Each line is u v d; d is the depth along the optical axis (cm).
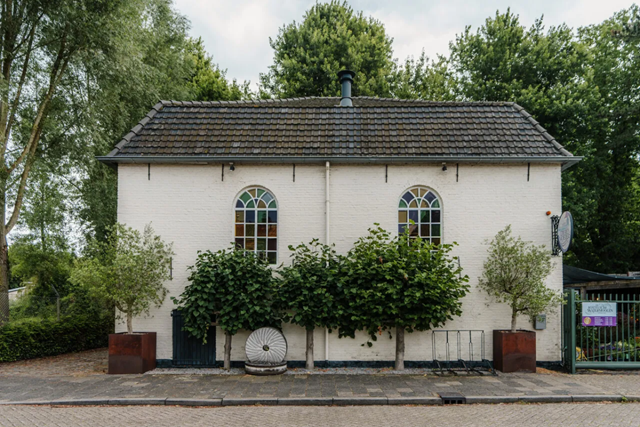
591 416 656
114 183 1515
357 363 998
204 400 732
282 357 940
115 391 789
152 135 1070
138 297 932
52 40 1239
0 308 1227
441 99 2547
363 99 1493
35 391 795
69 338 1240
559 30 2150
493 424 618
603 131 2105
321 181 1047
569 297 961
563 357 983
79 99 1348
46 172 1383
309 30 2473
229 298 916
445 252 960
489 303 1007
